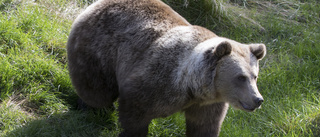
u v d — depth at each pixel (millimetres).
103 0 12414
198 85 10023
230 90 9844
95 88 12227
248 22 18375
